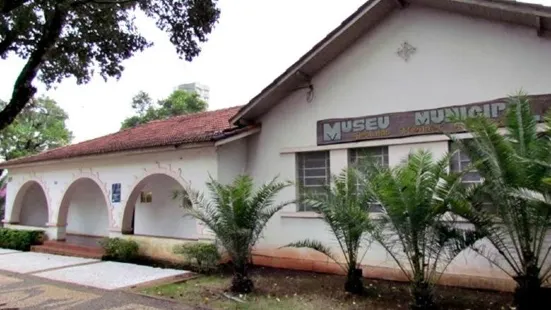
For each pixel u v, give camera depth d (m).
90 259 12.95
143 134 15.38
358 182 8.25
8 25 7.15
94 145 15.82
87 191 19.14
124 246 12.45
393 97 9.78
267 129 11.88
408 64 9.64
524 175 6.34
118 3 7.98
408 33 9.70
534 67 8.15
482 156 6.96
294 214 11.05
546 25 7.89
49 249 14.62
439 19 9.31
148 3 8.12
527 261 6.63
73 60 8.62
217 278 9.98
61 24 7.42
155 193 16.17
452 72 9.05
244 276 8.69
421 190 6.68
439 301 7.62
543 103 7.98
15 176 17.75
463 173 6.91
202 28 8.34
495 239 7.04
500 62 8.52
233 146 11.85
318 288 8.88
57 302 7.94
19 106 7.22
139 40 8.85
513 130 6.98
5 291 8.87
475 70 8.78
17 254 14.26
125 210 13.38
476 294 8.08
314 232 10.73
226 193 8.77
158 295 8.40
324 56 10.54
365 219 7.49
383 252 9.64
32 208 19.12
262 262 11.56
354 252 8.41
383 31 10.07
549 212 6.12
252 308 7.45
